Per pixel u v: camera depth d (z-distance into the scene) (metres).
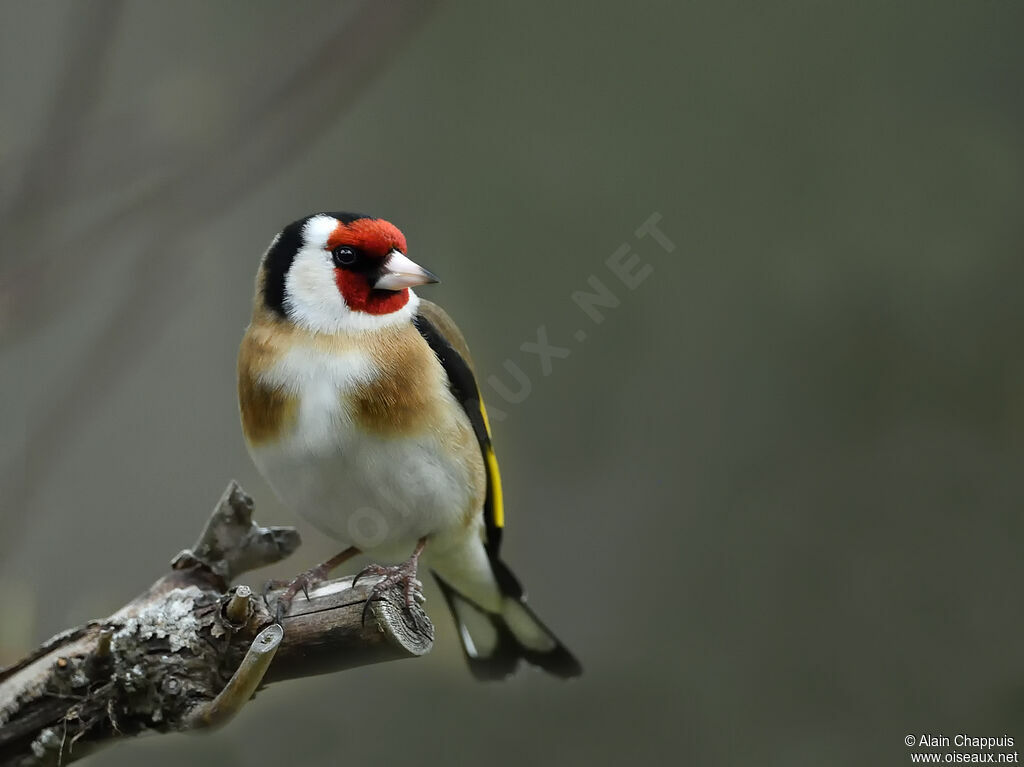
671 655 10.18
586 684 10.09
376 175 11.05
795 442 10.65
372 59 6.29
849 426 10.62
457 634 8.26
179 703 5.30
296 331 6.62
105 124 6.36
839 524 10.45
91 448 9.93
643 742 9.91
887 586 10.34
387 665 9.56
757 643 10.24
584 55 11.23
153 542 9.69
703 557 10.42
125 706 5.35
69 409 6.85
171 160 6.32
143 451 10.02
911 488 10.49
